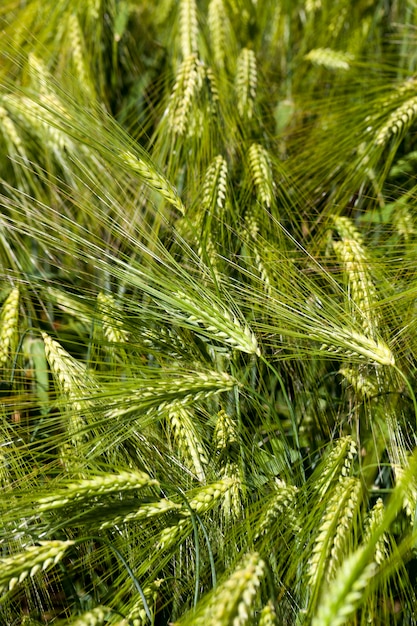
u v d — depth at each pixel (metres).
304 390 0.99
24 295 1.00
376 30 1.31
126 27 1.30
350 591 0.67
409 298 0.93
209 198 1.00
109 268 0.88
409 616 0.85
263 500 0.86
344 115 1.17
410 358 0.94
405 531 0.88
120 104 1.27
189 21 1.21
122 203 1.10
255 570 0.73
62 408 0.92
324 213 1.08
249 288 0.97
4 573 0.75
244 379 0.94
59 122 1.02
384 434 0.95
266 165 1.07
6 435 0.91
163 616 0.88
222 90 1.15
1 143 1.15
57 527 0.80
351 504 0.82
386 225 1.07
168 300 0.87
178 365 0.90
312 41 1.30
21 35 1.25
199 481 0.89
